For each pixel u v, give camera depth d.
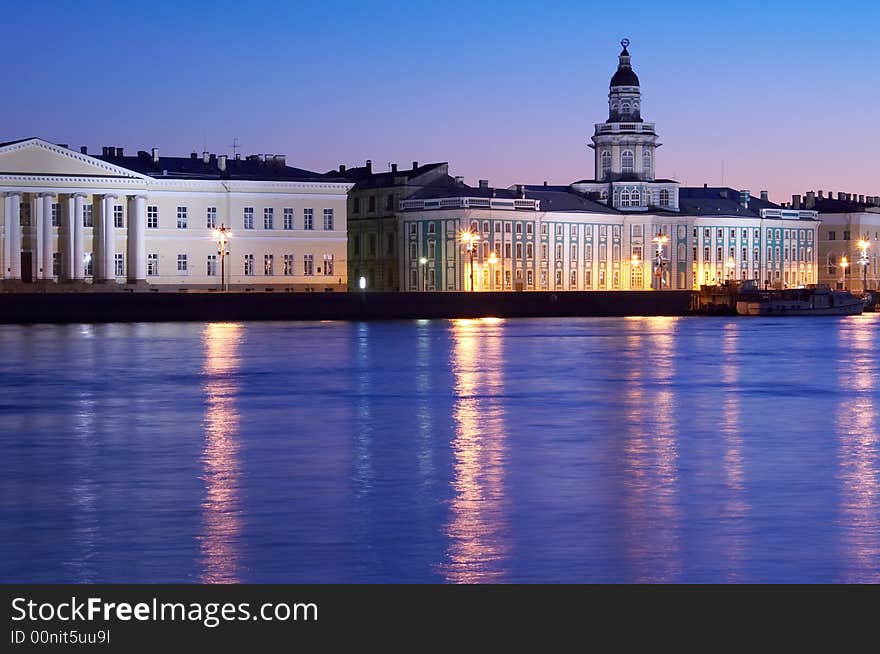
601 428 50.19
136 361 90.44
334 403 60.88
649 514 32.16
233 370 82.19
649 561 27.41
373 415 55.31
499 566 27.06
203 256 198.00
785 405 59.81
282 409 58.00
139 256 190.88
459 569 26.83
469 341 119.75
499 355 98.69
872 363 91.50
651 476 38.00
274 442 46.03
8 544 29.09
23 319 161.25
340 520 31.58
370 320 178.00
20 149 183.50
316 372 80.75
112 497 34.78
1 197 182.75
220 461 41.25
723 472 38.72
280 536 29.86
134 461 41.34
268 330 142.00
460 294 190.25
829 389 69.00
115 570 26.78
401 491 35.56
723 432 48.75
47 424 52.09
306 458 41.94
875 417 54.41
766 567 26.86
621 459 41.50
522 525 30.92
